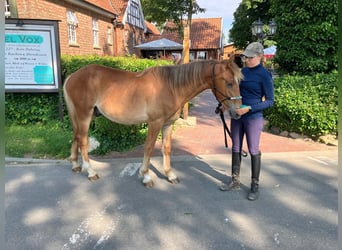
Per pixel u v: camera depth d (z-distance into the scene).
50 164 4.66
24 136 5.78
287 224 2.96
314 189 3.75
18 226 2.95
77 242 2.70
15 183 3.97
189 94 3.57
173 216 3.13
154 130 3.71
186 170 4.45
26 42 6.16
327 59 7.42
